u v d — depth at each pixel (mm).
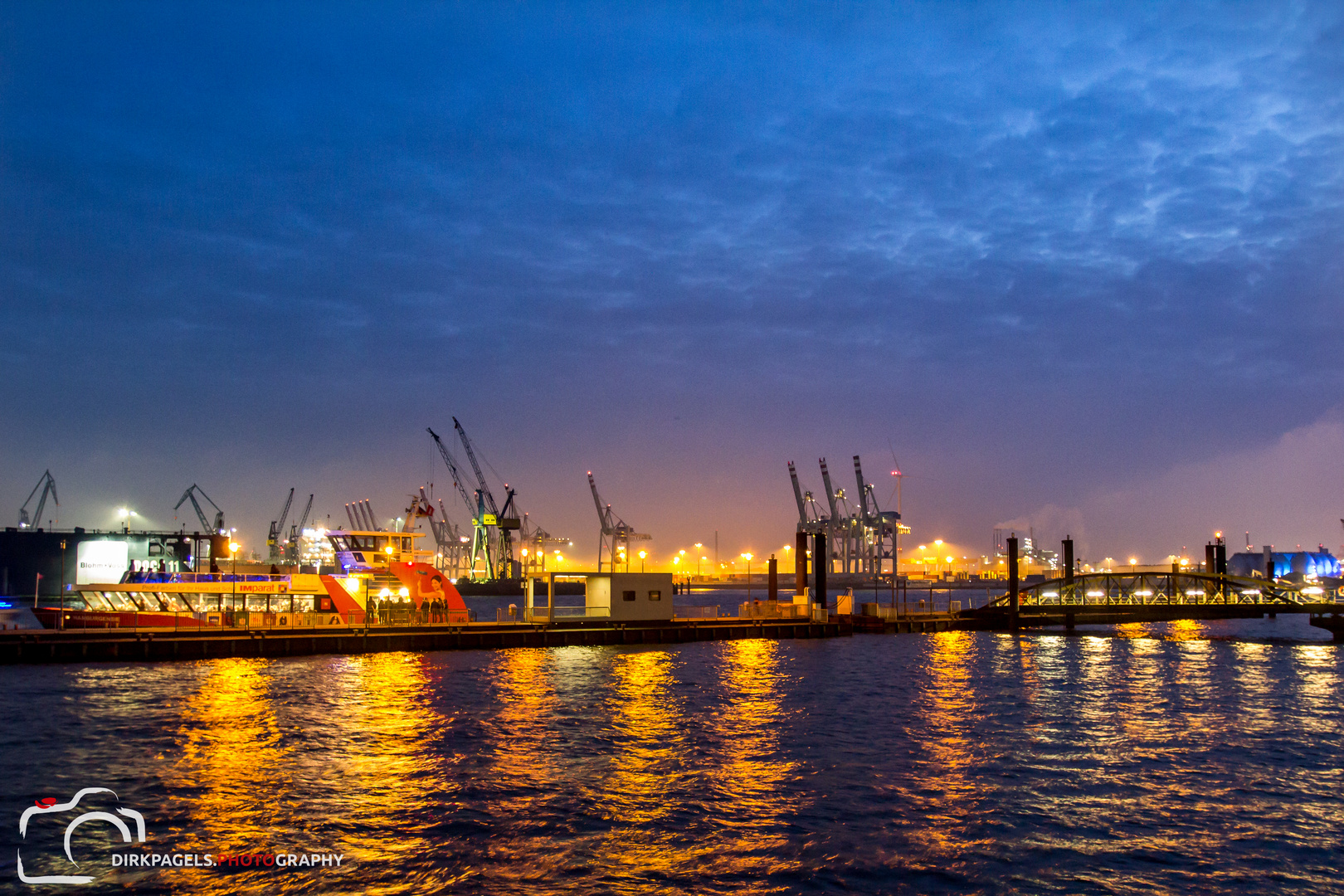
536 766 42188
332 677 68312
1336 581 199125
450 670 73188
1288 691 66875
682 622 100500
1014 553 120000
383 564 92688
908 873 29688
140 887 28172
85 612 82625
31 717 51531
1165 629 135750
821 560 117375
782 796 37656
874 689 67062
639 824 34094
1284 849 31938
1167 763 43625
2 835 32344
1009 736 49812
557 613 102688
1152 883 29047
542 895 27875
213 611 83562
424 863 30188
